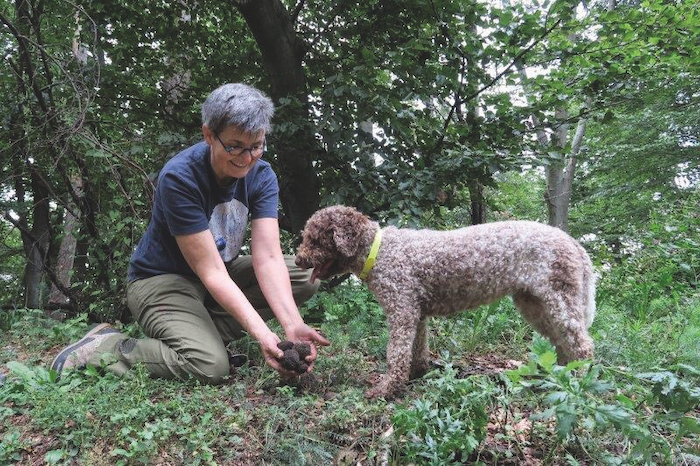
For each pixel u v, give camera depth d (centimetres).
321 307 444
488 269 272
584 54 434
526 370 188
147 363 276
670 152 1195
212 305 331
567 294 262
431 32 432
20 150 482
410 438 203
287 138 453
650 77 466
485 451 208
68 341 378
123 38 521
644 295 446
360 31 470
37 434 228
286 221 544
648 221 1170
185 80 587
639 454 184
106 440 220
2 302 642
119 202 432
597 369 182
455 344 349
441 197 438
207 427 225
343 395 260
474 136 447
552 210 1168
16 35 434
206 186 281
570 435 184
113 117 528
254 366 309
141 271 308
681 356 315
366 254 291
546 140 492
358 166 440
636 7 484
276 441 217
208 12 570
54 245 590
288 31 494
